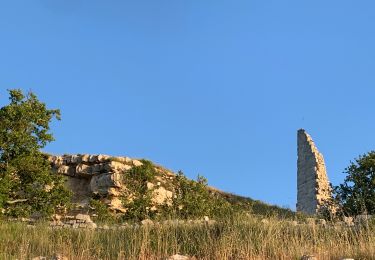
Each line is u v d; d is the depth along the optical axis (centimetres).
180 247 1358
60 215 2866
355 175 2405
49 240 1478
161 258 1283
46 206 2636
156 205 2984
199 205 2708
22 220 2302
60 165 3556
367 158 2441
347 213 2244
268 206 3631
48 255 1330
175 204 2761
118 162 3462
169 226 1492
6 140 2616
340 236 1359
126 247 1345
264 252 1248
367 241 1267
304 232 1395
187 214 2636
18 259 1262
